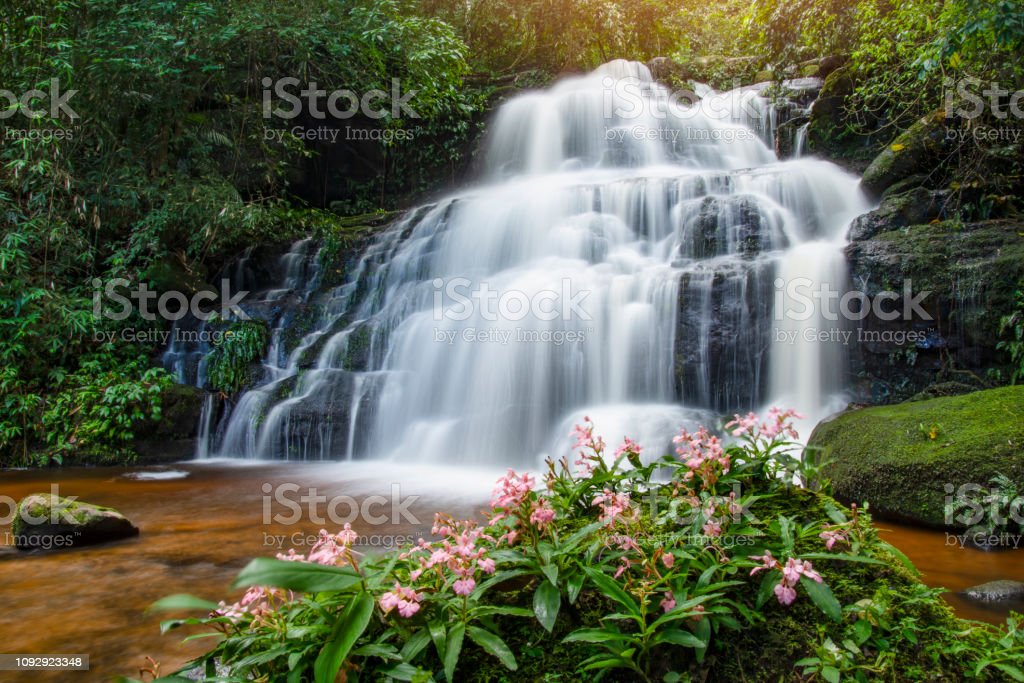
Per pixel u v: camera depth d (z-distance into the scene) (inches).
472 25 580.4
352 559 66.9
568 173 481.7
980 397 168.9
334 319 344.8
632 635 63.2
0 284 286.2
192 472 245.4
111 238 356.5
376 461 271.3
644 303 265.6
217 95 402.3
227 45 365.4
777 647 65.3
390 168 546.0
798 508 83.0
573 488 90.2
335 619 62.9
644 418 230.5
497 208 367.6
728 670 64.0
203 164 390.0
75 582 120.3
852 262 244.5
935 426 161.5
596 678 62.8
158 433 280.5
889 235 251.3
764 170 349.7
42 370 292.4
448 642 62.3
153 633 98.0
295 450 277.1
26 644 94.1
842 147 412.8
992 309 214.2
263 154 445.4
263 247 387.2
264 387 300.4
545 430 259.6
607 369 263.4
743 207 304.2
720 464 85.8
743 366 248.7
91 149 346.3
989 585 107.9
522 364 271.6
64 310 292.4
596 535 74.5
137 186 340.2
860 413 186.4
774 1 427.2
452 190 537.0
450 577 68.7
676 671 64.0
